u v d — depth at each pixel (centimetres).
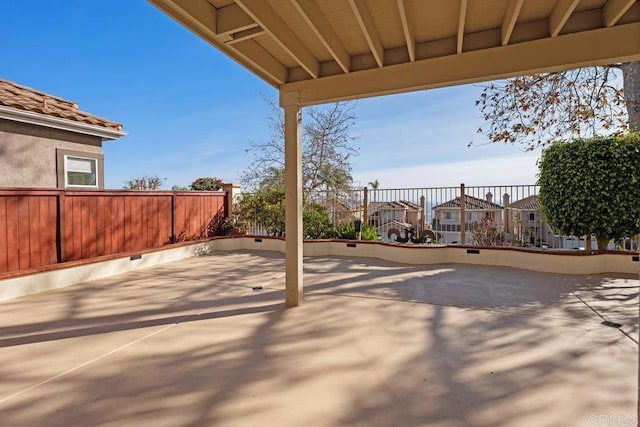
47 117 742
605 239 632
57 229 586
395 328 364
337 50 361
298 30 350
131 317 411
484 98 795
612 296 472
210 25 307
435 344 322
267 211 990
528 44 333
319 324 379
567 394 237
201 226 944
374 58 394
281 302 464
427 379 260
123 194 720
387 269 679
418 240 849
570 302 447
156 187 1475
